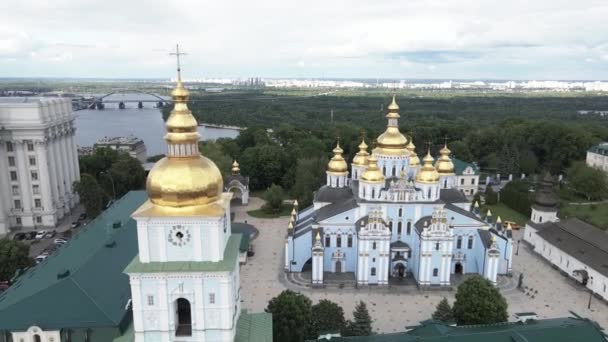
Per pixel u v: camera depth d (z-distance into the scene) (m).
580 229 120.56
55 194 148.00
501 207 172.50
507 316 82.06
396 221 112.75
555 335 63.78
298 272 115.69
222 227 48.47
